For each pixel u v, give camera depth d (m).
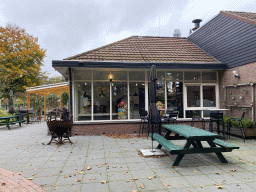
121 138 7.04
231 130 7.46
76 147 5.81
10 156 4.96
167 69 8.25
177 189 3.08
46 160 4.62
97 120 7.95
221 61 8.60
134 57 8.34
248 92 7.02
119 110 8.12
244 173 3.73
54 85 13.40
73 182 3.38
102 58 7.89
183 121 8.32
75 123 7.59
